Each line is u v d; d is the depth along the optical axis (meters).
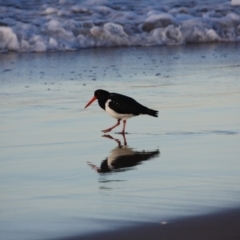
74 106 16.30
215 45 28.78
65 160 11.26
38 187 9.59
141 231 7.53
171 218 7.99
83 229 7.68
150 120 14.64
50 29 27.66
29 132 13.52
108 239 7.29
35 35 26.89
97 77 20.38
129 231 7.54
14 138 12.95
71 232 7.57
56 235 7.49
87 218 8.12
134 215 8.16
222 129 13.50
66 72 21.44
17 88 18.61
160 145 12.27
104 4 31.06
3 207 8.63
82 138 13.04
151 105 16.03
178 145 12.22
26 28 27.42
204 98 16.86
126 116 13.95
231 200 8.72
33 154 11.67
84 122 14.64
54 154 11.70
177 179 9.88
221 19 30.89
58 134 13.38
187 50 27.03
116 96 14.07
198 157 11.25
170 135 13.12
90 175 10.25
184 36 29.67
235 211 8.22
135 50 27.20
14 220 8.10
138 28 29.39
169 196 8.97
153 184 9.62
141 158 11.31
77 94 17.78
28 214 8.34
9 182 9.88
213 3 32.75
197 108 15.68
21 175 10.27
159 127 13.86
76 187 9.56
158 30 29.39
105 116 15.30
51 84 19.28
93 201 8.84
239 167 10.52
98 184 9.71
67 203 8.77
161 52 26.48
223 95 17.23
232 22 30.81
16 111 15.63
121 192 9.26
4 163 11.04
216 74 20.64
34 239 7.38
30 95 17.62
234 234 7.39
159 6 31.75
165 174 10.20
